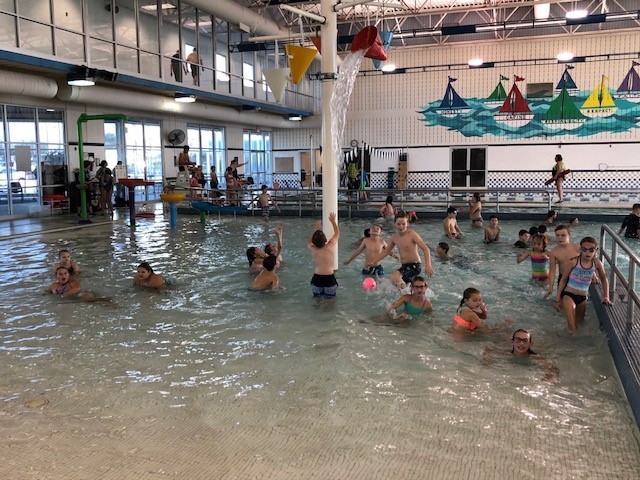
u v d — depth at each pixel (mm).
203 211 14992
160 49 15484
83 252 10008
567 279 5773
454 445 3260
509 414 3678
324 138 8008
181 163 18625
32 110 14812
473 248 10180
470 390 4066
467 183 20906
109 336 5387
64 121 15703
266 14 18219
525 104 19688
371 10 17719
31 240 11406
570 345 5027
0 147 14023
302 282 7500
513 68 19859
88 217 15172
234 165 19531
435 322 5715
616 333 4633
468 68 20344
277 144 25281
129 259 9328
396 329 5508
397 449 3217
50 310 6301
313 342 5156
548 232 11938
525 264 8617
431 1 18078
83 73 12398
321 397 3965
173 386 4195
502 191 15164
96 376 4410
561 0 15648
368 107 21688
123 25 16062
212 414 3715
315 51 7617
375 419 3607
